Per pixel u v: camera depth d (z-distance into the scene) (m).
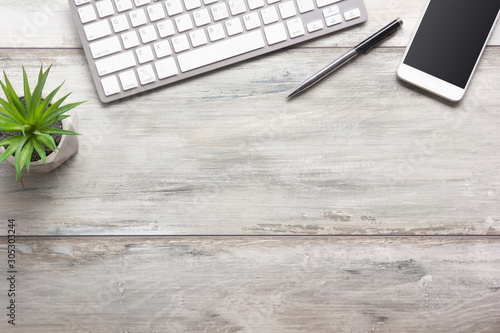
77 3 0.69
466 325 0.73
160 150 0.73
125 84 0.71
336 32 0.73
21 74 0.73
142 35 0.70
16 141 0.61
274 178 0.74
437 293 0.73
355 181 0.74
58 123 0.66
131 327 0.73
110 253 0.73
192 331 0.74
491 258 0.73
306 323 0.74
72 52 0.73
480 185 0.73
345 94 0.74
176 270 0.74
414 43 0.72
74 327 0.73
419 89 0.73
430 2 0.72
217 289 0.74
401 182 0.74
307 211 0.74
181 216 0.74
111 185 0.73
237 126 0.73
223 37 0.71
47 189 0.73
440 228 0.74
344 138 0.74
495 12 0.71
